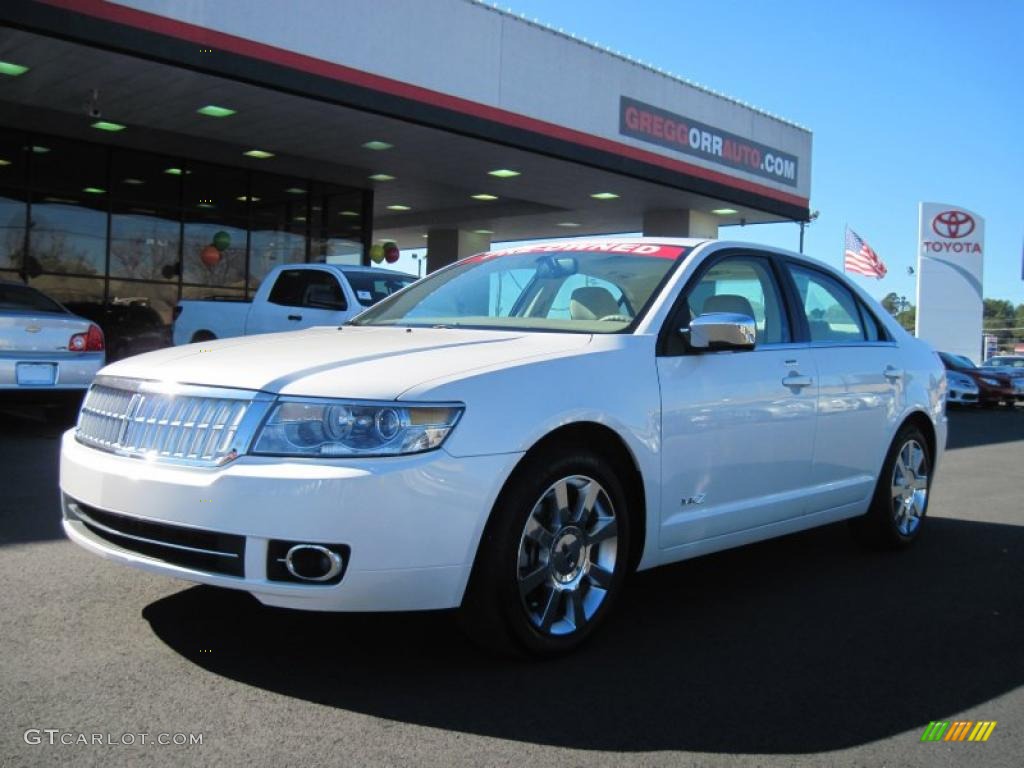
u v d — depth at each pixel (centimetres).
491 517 328
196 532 309
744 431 429
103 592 413
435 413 314
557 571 353
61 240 1653
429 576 310
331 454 304
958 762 286
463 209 2338
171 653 346
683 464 398
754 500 441
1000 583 498
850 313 545
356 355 351
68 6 1026
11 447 815
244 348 378
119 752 269
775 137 2070
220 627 375
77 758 264
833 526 641
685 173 1838
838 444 496
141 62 1138
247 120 1433
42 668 328
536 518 346
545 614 347
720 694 331
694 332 399
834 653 379
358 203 2066
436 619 395
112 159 1702
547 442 348
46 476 679
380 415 309
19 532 511
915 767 282
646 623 411
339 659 347
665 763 277
